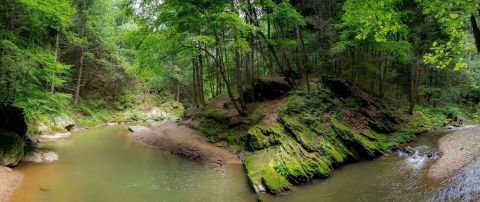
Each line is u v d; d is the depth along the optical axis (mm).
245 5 19875
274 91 22797
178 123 26891
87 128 28281
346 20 20281
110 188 11898
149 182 12719
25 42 15188
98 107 35812
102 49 33719
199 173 14062
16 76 12930
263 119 18984
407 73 34188
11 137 14008
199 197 11148
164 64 38719
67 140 21359
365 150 15852
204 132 21719
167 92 49812
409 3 24172
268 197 11156
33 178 12469
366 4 9930
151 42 18578
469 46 7914
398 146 17969
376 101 24141
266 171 12555
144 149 19172
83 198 10773
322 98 19922
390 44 21438
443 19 7547
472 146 15422
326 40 24562
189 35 20438
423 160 14758
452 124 26266
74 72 34125
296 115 17625
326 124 17297
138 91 45844
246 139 17781
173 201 10727
